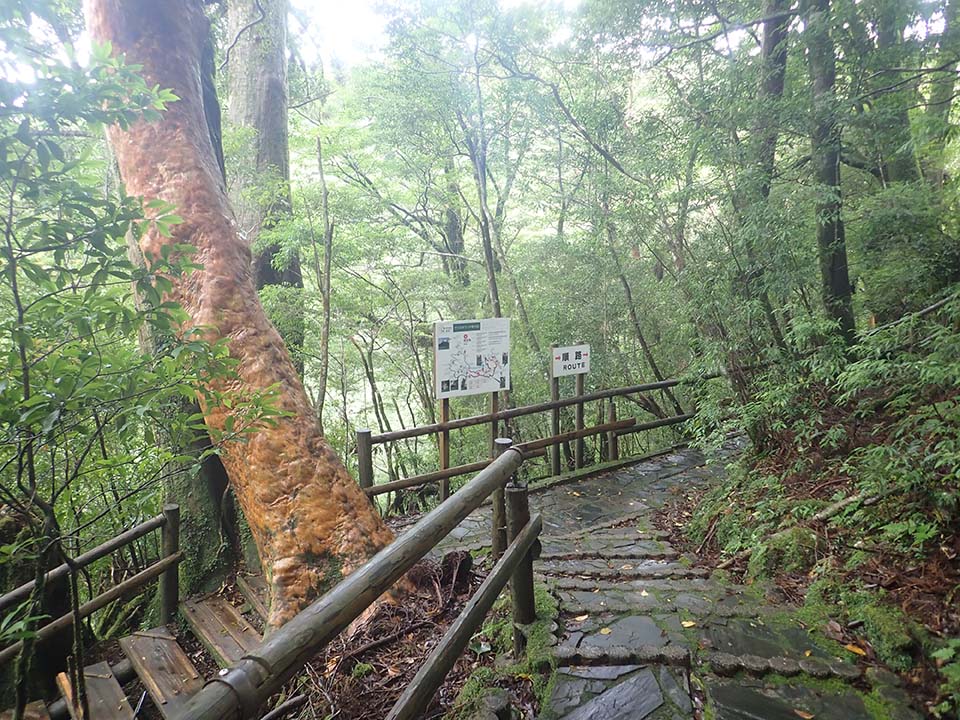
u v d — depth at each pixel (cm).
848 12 443
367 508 349
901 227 526
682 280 464
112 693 341
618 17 607
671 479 558
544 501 509
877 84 520
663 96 702
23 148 158
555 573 350
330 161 834
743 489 430
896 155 550
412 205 1059
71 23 412
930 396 390
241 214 689
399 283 903
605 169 727
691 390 554
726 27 570
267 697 97
